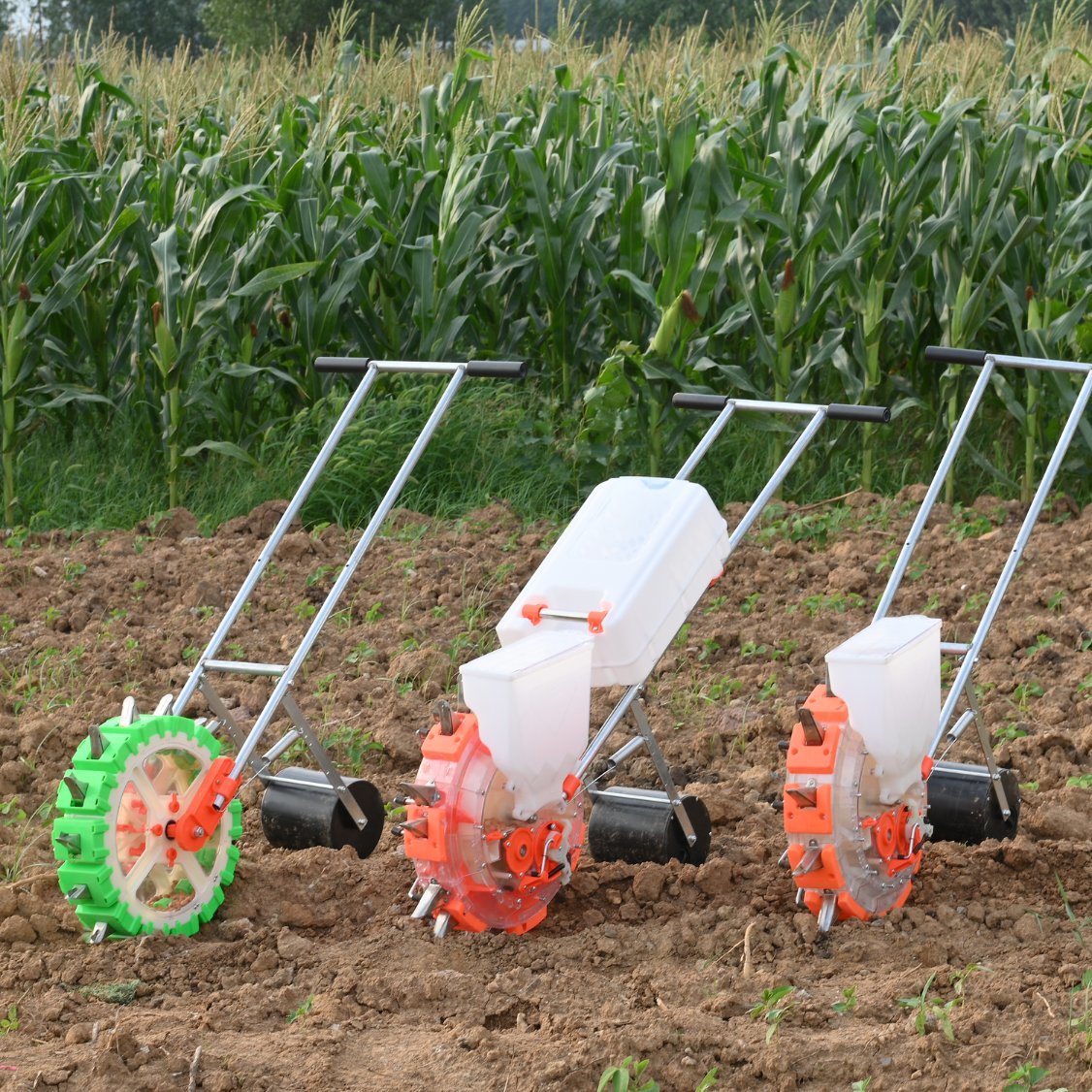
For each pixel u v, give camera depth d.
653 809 4.48
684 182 8.75
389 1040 3.47
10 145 8.91
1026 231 8.76
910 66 10.66
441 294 9.52
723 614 7.09
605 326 10.09
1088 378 5.14
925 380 9.98
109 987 3.75
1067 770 5.18
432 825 3.76
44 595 7.45
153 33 49.88
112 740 3.90
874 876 4.01
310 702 6.05
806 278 9.11
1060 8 10.17
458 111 10.57
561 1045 3.37
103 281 9.96
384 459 9.02
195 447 8.93
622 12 32.47
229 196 8.63
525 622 4.14
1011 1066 3.23
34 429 9.98
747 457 9.53
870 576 7.46
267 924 4.16
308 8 38.75
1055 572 7.38
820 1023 3.49
